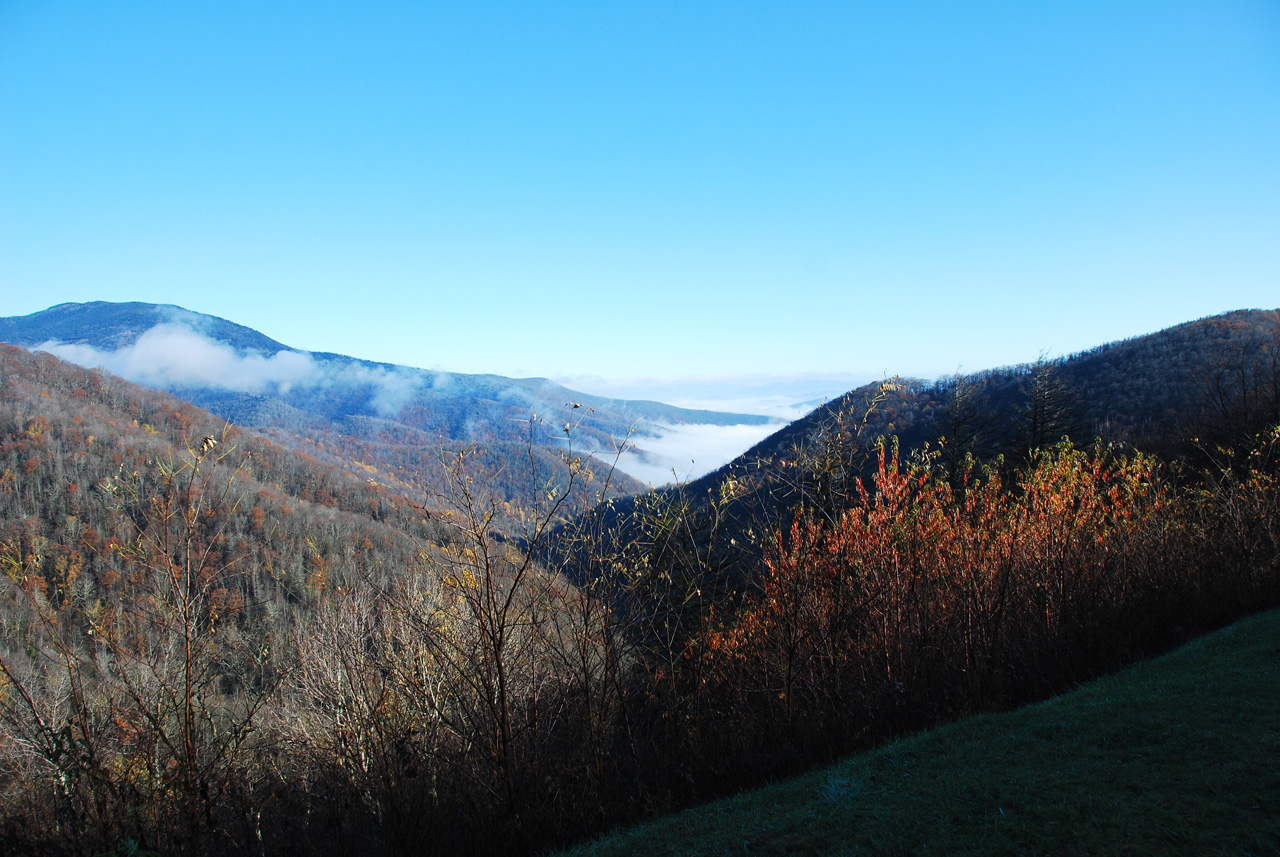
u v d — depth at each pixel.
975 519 7.79
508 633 5.40
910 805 4.27
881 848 3.80
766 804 4.95
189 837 4.50
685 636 6.25
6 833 4.19
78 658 4.24
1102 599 7.83
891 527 7.02
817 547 6.84
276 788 5.26
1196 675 5.77
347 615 5.60
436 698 5.64
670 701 6.14
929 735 5.61
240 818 4.77
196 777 4.62
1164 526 8.74
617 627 5.59
